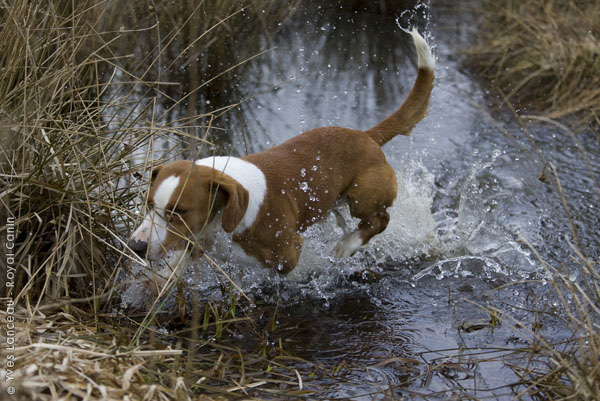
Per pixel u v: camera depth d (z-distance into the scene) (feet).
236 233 13.57
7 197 12.25
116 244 13.71
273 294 14.85
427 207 18.26
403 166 21.20
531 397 11.38
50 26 14.52
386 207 15.97
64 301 11.77
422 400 11.27
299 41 32.19
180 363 11.52
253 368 11.91
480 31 34.47
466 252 17.10
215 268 14.88
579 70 27.45
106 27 20.58
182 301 13.24
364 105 26.05
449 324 13.93
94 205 13.53
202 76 24.48
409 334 13.50
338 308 14.49
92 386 9.47
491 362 12.44
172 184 12.46
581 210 18.98
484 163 21.97
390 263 16.60
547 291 15.19
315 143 15.08
